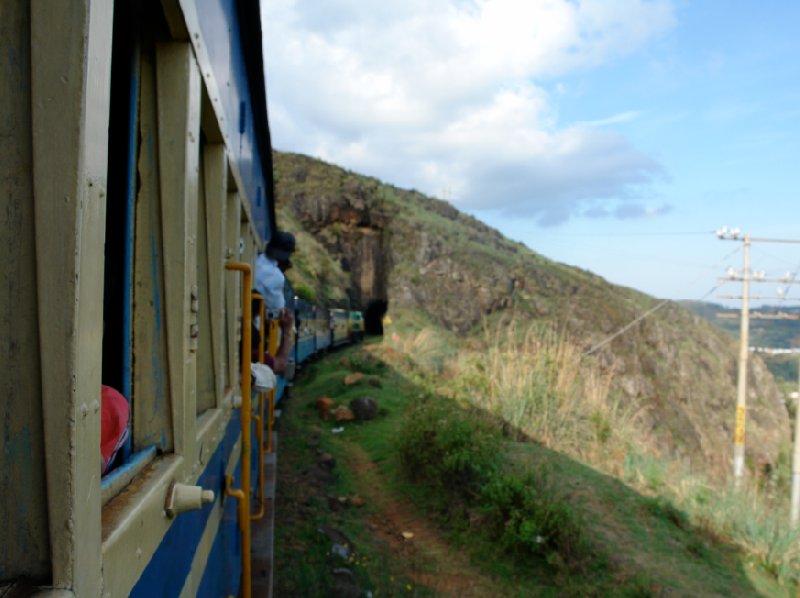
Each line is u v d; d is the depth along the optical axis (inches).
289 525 263.1
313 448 399.5
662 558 272.4
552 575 256.1
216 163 113.4
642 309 1839.3
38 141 38.4
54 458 38.5
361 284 1678.2
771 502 386.0
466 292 1636.3
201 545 88.7
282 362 200.7
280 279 191.6
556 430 413.4
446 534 288.5
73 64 38.6
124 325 70.8
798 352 698.8
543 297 1722.4
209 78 95.7
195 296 80.8
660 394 1275.8
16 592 36.9
